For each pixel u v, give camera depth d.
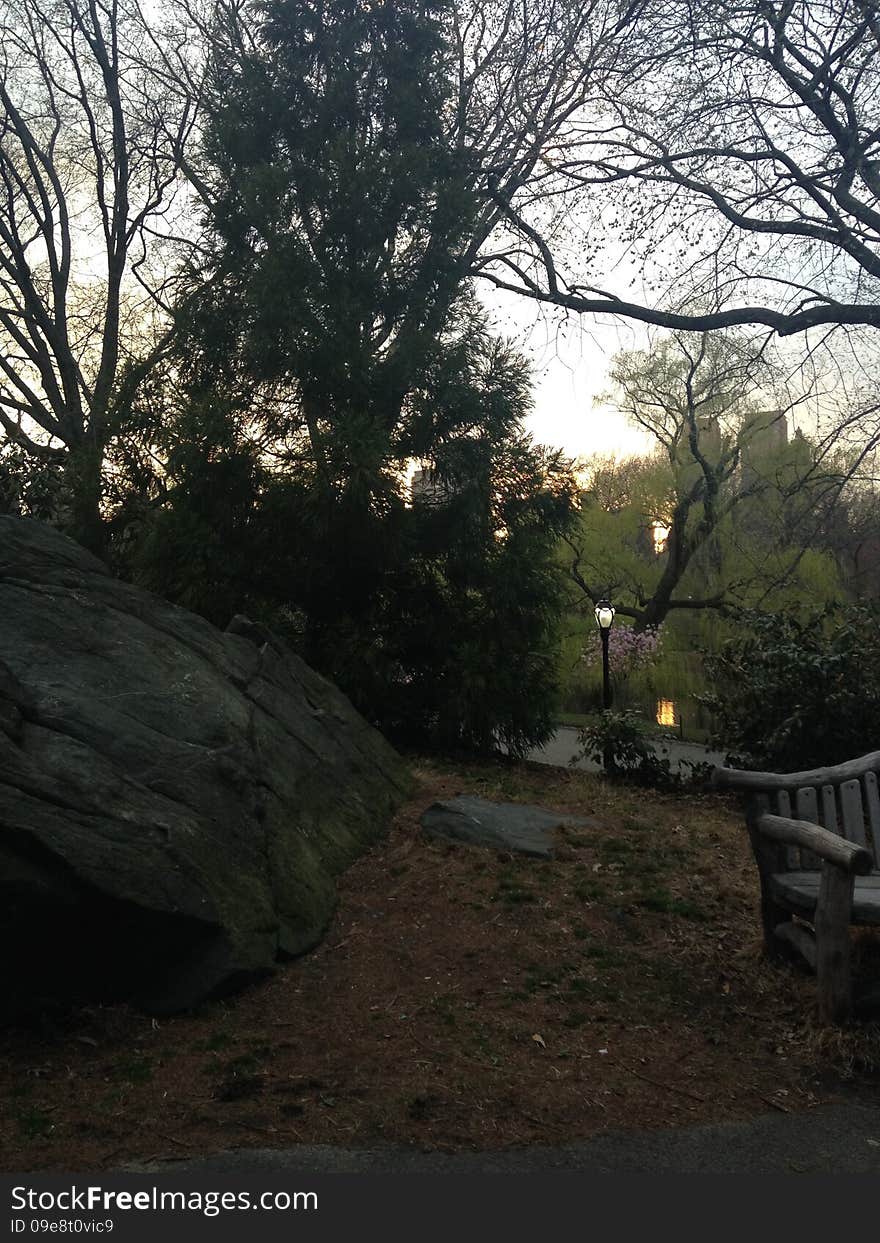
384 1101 3.70
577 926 5.45
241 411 10.44
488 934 5.30
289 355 10.13
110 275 18.80
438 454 10.63
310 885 5.42
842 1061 4.21
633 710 10.64
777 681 9.09
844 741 8.80
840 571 24.44
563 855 6.48
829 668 8.88
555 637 11.57
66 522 12.28
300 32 11.65
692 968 5.11
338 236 11.02
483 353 11.17
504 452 11.07
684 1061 4.20
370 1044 4.18
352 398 10.48
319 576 10.39
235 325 10.98
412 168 10.94
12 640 5.23
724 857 6.84
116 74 18.14
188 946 4.44
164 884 4.32
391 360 10.69
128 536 10.73
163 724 5.32
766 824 4.96
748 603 26.06
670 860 6.57
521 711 10.81
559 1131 3.60
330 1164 3.31
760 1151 3.52
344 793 6.78
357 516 9.71
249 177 10.74
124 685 5.43
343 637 10.32
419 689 10.87
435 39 11.80
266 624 9.80
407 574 10.86
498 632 10.91
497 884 5.89
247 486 10.14
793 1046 4.36
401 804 7.52
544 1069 4.04
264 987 4.63
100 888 4.06
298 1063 3.99
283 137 11.54
